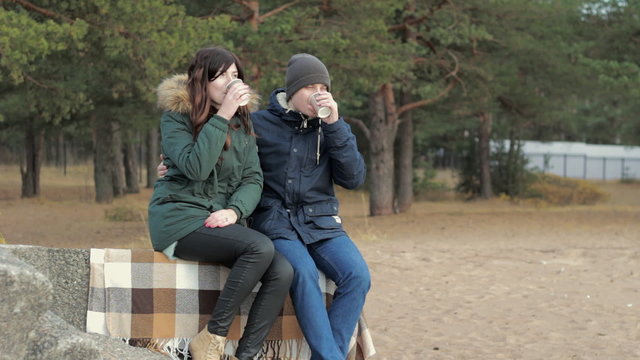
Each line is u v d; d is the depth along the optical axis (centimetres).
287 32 1436
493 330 666
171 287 327
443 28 1862
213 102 337
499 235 1540
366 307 770
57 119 1551
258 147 364
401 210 2331
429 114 2452
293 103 359
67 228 1695
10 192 3272
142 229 1667
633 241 1384
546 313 742
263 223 354
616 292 859
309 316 328
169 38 1166
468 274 987
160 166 345
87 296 322
